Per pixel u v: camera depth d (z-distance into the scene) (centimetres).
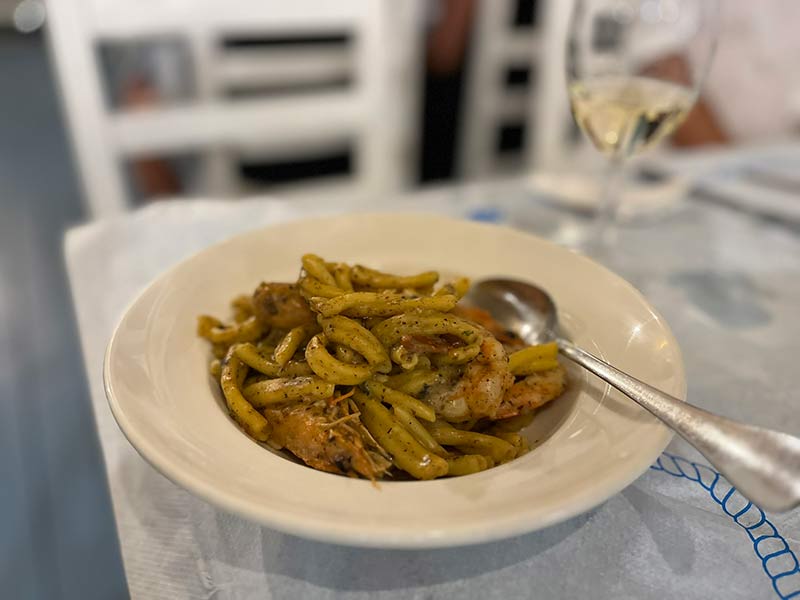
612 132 95
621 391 53
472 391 58
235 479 44
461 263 80
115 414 48
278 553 50
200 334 65
